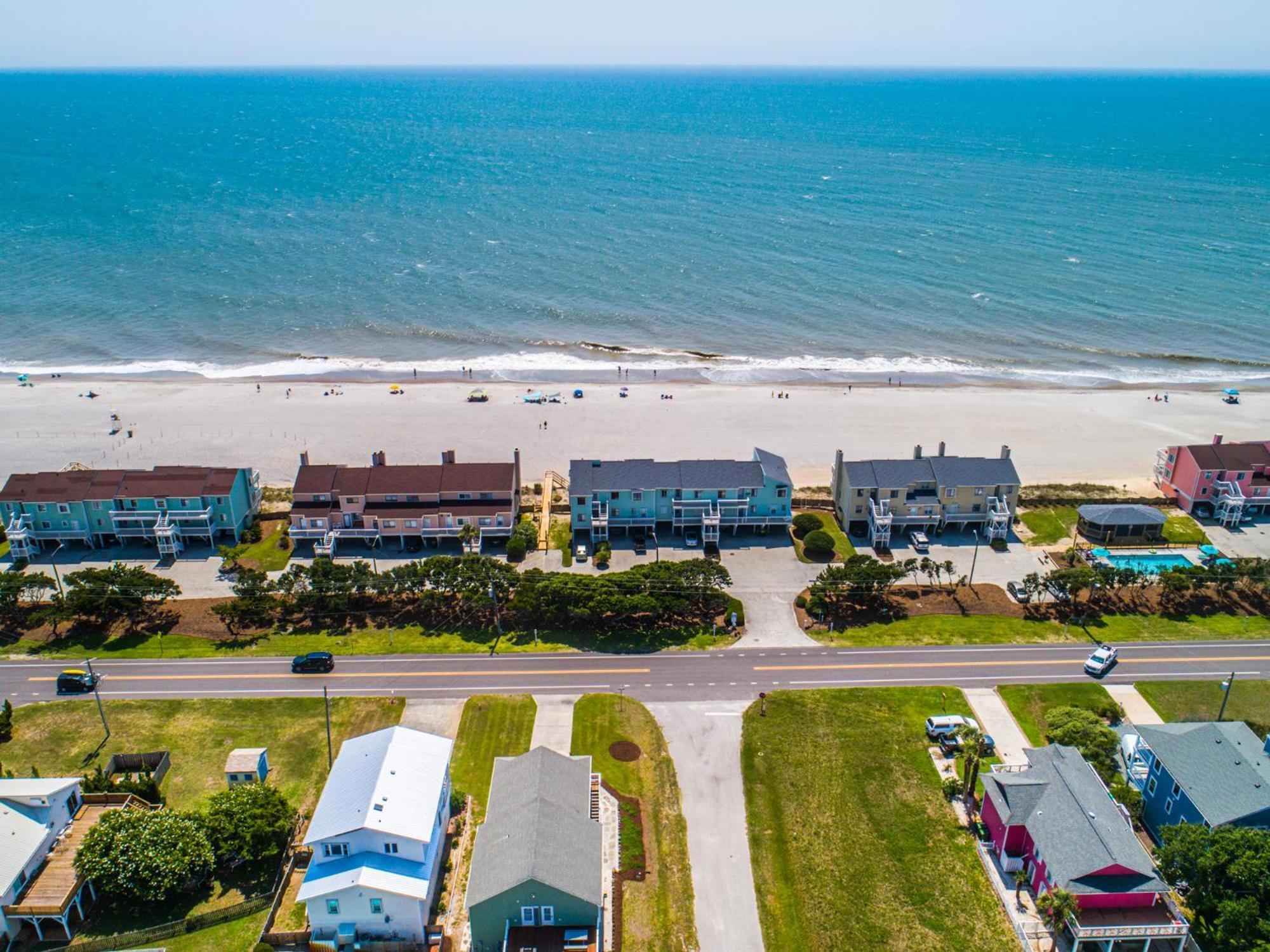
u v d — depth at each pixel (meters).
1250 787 57.78
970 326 174.62
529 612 86.94
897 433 128.75
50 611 82.69
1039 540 102.06
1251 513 107.31
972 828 62.25
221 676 78.31
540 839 53.69
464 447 122.62
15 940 53.62
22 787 59.56
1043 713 73.44
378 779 57.66
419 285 193.38
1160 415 135.62
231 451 121.44
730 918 55.56
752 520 101.75
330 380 148.38
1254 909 50.59
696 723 72.31
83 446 122.19
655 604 82.06
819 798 64.81
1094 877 53.31
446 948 53.00
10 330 166.38
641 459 119.94
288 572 88.88
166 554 97.69
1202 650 82.19
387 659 80.75
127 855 54.91
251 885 57.78
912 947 53.66
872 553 99.31
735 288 192.88
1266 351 164.38
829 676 78.25
